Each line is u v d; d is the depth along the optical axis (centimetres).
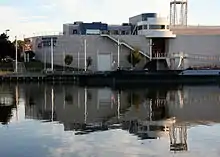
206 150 2350
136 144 2508
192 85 9744
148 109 4697
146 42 12688
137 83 10019
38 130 3034
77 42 12494
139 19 13762
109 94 6931
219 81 10419
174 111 4481
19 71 11950
